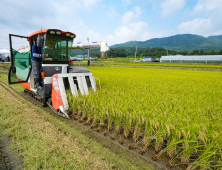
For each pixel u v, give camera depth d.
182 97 5.23
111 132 3.60
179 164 2.62
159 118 3.03
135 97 4.89
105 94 4.88
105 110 3.58
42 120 3.95
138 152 2.89
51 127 3.57
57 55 4.89
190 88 7.36
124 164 2.54
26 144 2.91
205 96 5.66
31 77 5.65
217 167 2.40
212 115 3.38
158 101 4.47
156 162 2.64
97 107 3.71
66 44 5.04
